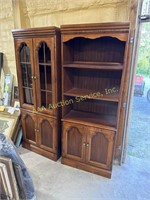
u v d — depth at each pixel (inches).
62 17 87.7
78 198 68.5
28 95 93.7
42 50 80.1
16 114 103.1
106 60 78.7
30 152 98.5
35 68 82.9
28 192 62.8
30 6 95.0
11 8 102.8
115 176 81.0
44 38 75.1
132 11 68.1
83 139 79.7
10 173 54.5
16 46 85.7
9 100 119.6
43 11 92.3
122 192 71.9
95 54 80.4
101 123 76.7
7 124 102.4
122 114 81.2
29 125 96.4
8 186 55.7
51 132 88.0
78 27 67.0
